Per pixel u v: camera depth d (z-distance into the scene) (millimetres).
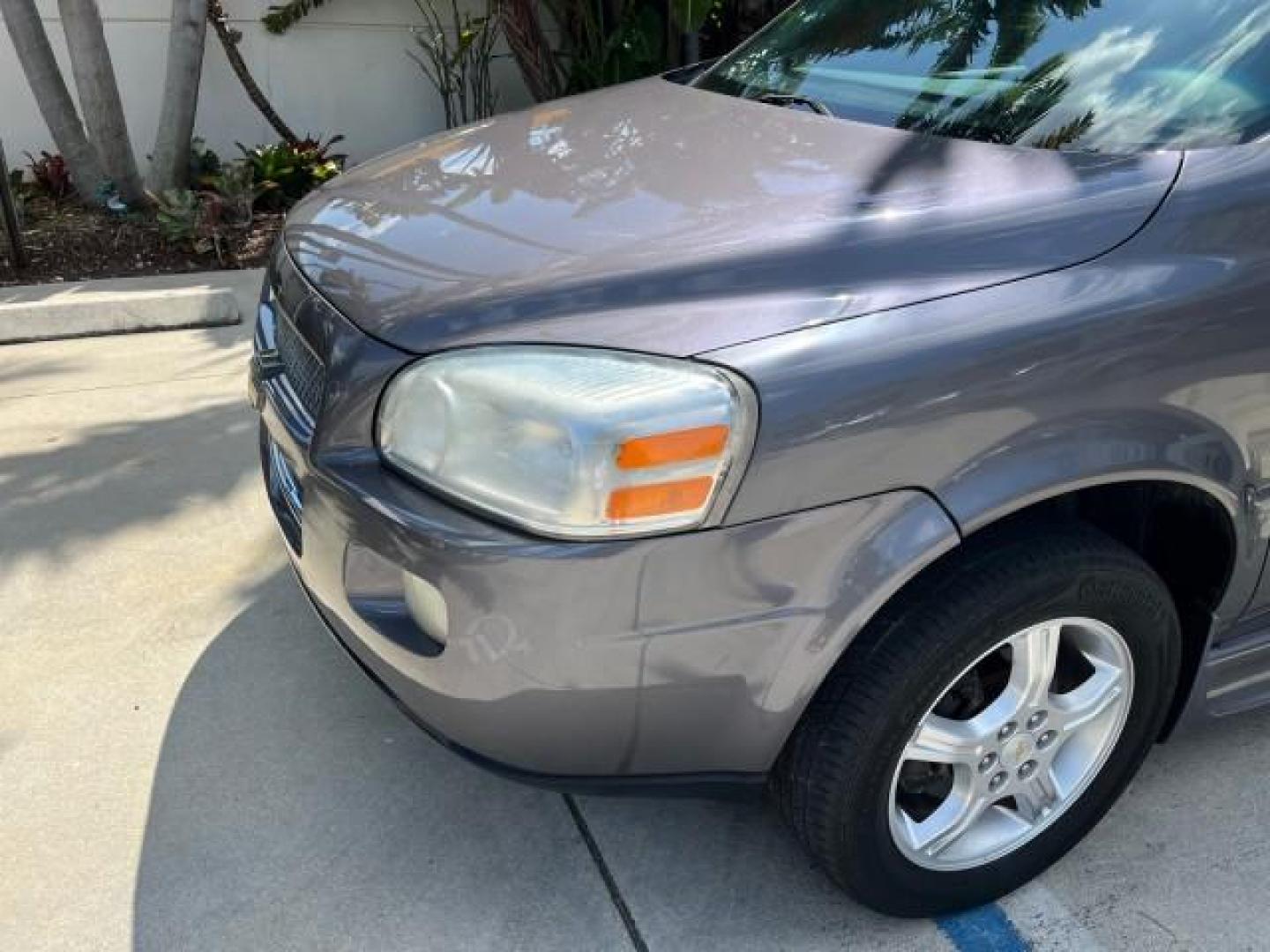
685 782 1833
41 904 2096
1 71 6395
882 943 2066
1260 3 2145
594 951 2037
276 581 3068
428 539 1671
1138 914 2125
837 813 1858
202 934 2047
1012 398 1712
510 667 1681
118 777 2393
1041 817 2115
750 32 7270
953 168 2023
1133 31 2256
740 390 1610
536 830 2287
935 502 1700
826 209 1915
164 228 5602
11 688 2639
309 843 2246
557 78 7066
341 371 1812
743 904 2135
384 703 2629
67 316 4738
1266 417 1919
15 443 3768
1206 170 1920
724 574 1645
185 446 3781
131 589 3016
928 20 2656
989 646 1835
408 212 2143
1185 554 2098
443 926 2078
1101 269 1793
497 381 1665
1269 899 2152
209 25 6699
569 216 1996
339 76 7156
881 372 1654
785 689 1734
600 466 1591
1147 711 2111
